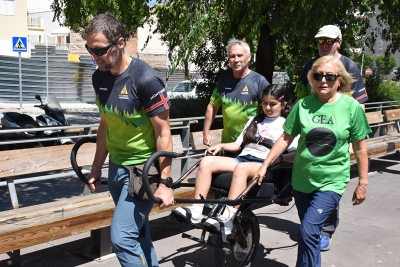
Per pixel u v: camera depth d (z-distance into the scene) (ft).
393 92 52.31
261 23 31.71
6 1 108.37
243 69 15.38
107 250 14.84
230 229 12.12
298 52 45.96
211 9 31.35
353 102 11.29
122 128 9.76
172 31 32.68
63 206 13.71
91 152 16.42
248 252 13.64
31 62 79.77
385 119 31.07
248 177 13.04
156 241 16.34
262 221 18.76
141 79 9.34
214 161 13.50
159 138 9.62
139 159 9.93
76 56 91.86
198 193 13.23
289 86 47.26
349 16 34.27
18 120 26.16
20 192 22.31
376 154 26.45
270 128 14.17
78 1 33.83
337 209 15.42
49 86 82.89
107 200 14.44
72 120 59.00
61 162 15.47
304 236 11.07
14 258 13.85
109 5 32.12
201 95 44.86
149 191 9.08
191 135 19.20
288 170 13.74
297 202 12.00
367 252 15.81
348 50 45.91
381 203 21.61
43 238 12.35
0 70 76.69
